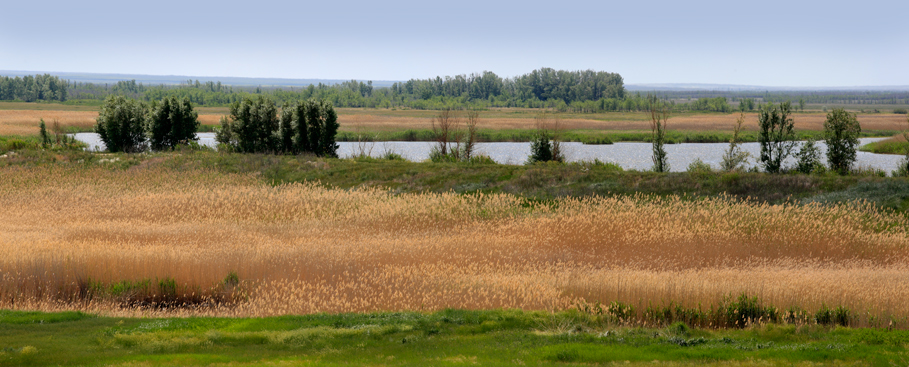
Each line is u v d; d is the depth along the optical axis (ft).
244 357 33.17
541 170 107.96
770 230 74.23
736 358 32.89
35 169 120.67
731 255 66.74
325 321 41.55
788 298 45.16
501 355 33.55
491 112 554.87
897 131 314.14
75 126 295.89
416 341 36.73
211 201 93.04
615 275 54.13
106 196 100.94
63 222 83.56
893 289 47.42
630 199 92.22
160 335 38.01
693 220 78.89
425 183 108.58
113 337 37.58
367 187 108.27
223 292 52.29
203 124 328.29
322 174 117.39
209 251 62.23
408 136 274.77
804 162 107.76
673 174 100.99
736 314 42.34
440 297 48.96
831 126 108.47
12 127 264.93
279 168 121.80
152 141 148.77
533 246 69.51
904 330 38.55
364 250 64.54
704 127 356.38
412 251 64.69
